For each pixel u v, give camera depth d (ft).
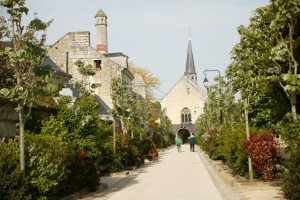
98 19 177.58
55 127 45.37
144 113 139.74
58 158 37.40
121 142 76.59
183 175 69.10
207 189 49.96
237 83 51.70
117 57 150.10
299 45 50.85
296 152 32.83
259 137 50.11
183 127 277.03
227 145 61.31
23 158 33.04
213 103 102.22
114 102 79.56
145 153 104.42
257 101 71.67
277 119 65.67
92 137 49.14
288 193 32.96
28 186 32.58
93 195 46.32
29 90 34.01
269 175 49.55
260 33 69.31
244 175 54.70
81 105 50.16
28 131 41.81
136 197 44.32
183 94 280.51
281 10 37.52
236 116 93.04
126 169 80.53
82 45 132.36
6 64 49.83
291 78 32.12
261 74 68.49
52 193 36.83
